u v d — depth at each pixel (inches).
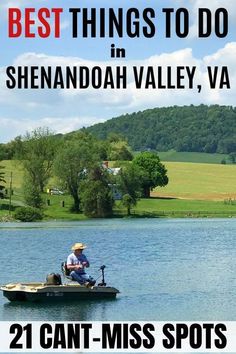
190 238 4933.6
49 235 5310.0
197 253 3668.8
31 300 1926.7
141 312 1846.7
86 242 4525.1
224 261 3203.7
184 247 4101.9
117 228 6299.2
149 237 5044.3
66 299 1939.0
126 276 2600.9
